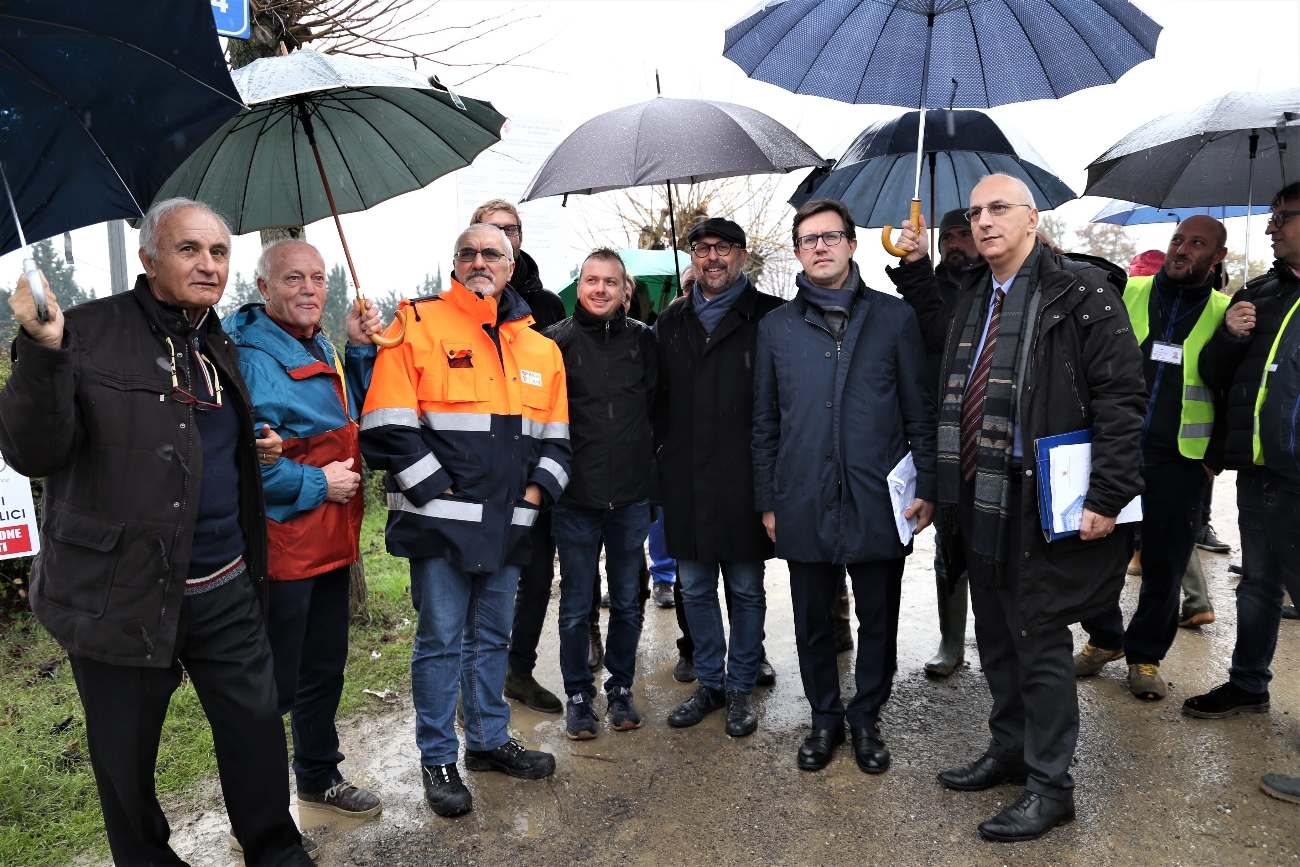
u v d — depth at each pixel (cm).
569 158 339
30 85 187
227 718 232
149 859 227
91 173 201
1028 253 278
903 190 441
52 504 213
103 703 214
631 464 352
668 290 632
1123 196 371
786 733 358
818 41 316
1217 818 281
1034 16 296
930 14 302
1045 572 268
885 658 328
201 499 223
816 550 320
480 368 302
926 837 278
